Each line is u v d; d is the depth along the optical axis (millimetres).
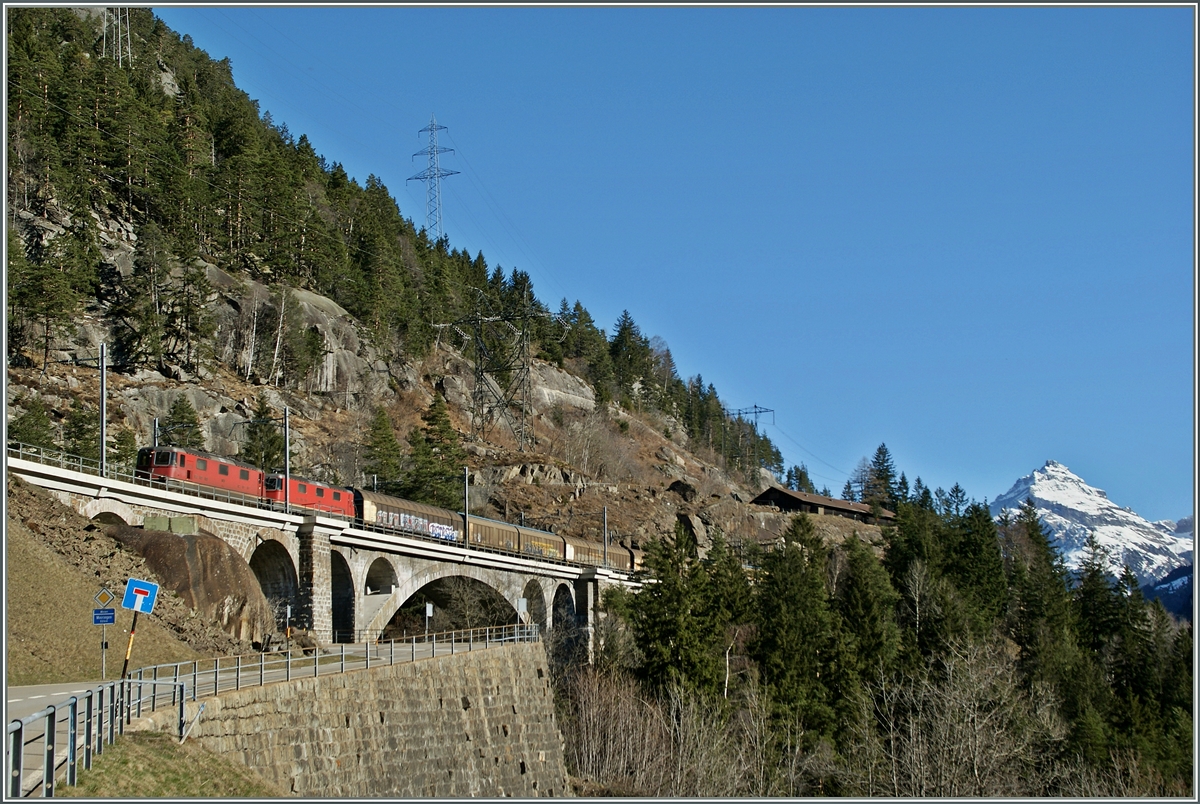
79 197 114188
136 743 27781
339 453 119500
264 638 56281
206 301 120000
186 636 50375
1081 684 78375
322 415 131625
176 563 53438
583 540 113250
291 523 65188
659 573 84188
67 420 91562
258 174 147250
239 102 173375
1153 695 86938
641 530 138125
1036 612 105500
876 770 52594
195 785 26906
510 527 95562
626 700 66188
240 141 152125
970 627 86625
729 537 149500
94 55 152000
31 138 115000
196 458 64250
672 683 69688
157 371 111625
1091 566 117188
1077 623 106562
